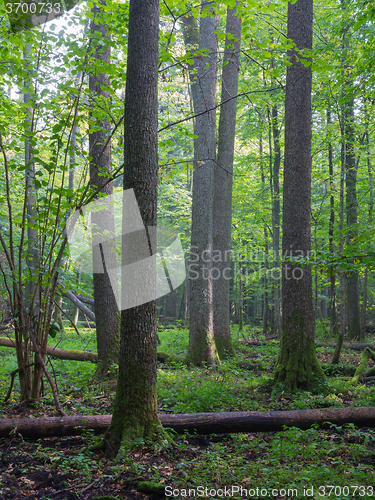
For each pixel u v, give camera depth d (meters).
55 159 5.99
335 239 13.50
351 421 5.32
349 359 11.25
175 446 4.66
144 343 4.77
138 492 3.68
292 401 7.04
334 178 15.49
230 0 5.51
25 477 4.00
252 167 19.30
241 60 14.14
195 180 10.77
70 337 14.89
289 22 8.46
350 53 11.23
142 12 4.88
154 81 4.95
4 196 6.99
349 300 15.53
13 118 6.42
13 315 6.21
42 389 6.48
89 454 4.45
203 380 8.26
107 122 8.43
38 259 6.24
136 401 4.70
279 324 16.00
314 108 13.78
